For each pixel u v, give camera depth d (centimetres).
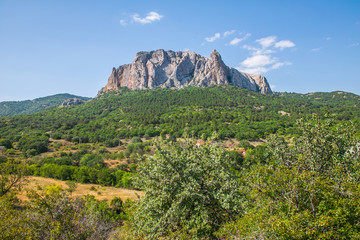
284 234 579
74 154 6550
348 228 614
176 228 972
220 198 942
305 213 611
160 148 987
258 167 954
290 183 738
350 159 990
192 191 920
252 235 659
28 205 988
